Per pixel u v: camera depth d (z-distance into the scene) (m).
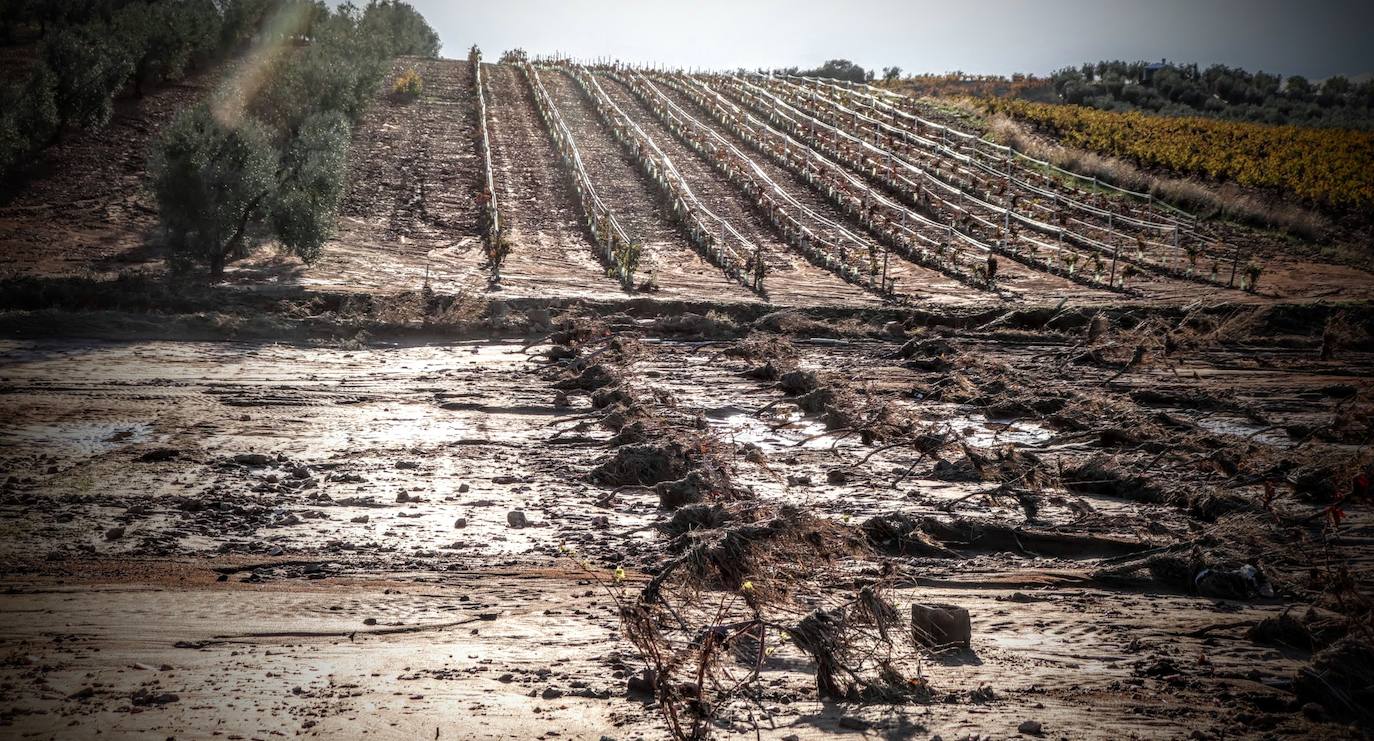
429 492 15.34
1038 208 54.88
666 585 8.70
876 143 70.31
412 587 10.80
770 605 9.11
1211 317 34.72
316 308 33.50
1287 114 98.44
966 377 26.50
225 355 27.59
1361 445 20.03
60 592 10.33
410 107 72.50
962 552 13.03
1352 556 12.86
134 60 60.19
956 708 7.46
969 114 82.31
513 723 7.03
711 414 22.52
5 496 14.20
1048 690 7.92
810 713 7.40
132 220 42.53
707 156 64.94
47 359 25.77
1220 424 22.78
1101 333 32.94
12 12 71.62
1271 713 7.49
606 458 17.72
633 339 31.42
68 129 53.50
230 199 35.81
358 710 7.25
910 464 18.19
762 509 11.61
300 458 17.33
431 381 25.31
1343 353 32.47
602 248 45.12
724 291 38.88
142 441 18.12
